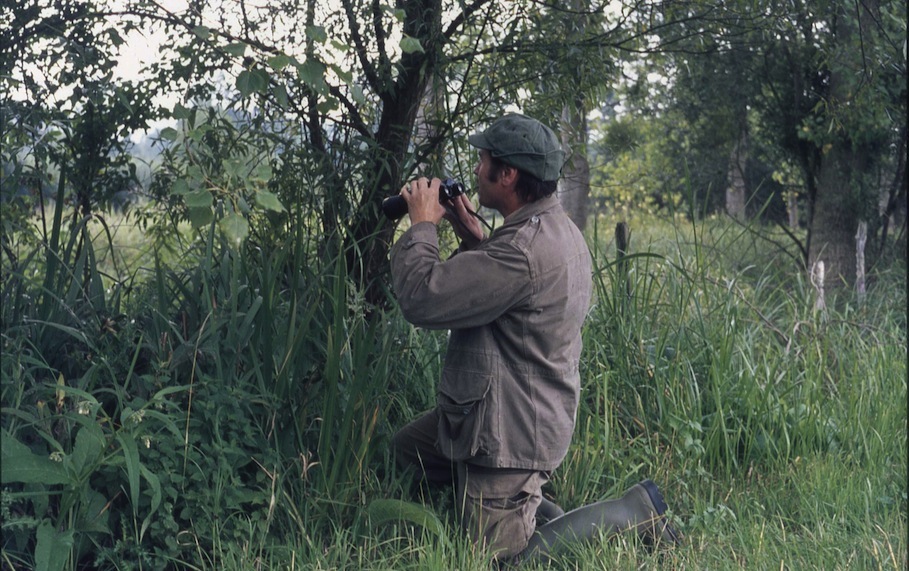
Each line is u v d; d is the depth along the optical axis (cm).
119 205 383
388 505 290
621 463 359
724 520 332
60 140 346
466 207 314
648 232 1044
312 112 367
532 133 287
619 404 398
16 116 287
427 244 284
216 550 270
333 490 299
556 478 351
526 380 287
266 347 301
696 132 932
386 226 380
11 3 297
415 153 386
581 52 381
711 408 412
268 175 228
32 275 329
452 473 318
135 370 295
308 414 312
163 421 258
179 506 271
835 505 347
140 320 305
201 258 334
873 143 816
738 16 427
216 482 270
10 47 301
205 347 285
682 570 293
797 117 795
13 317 279
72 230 319
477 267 276
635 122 888
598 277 426
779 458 388
